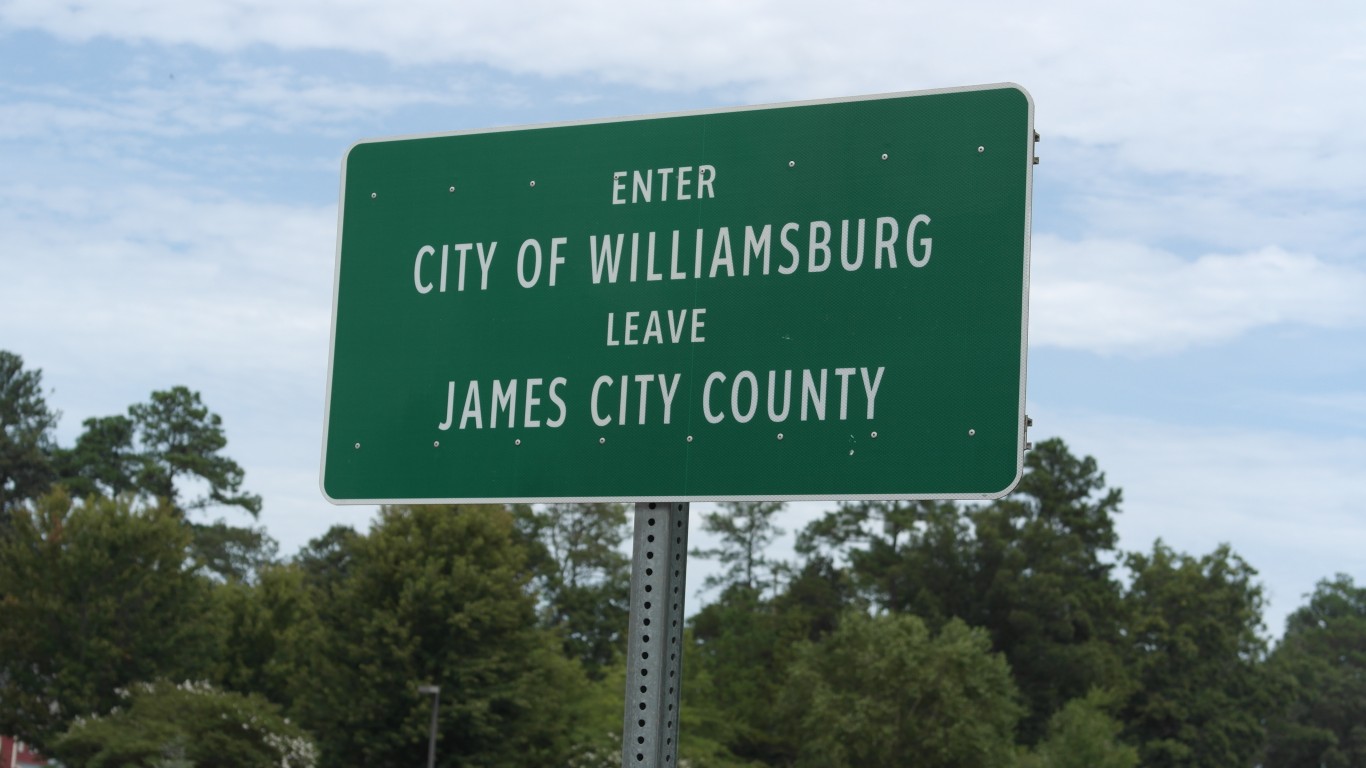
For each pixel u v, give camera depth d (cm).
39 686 5394
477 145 768
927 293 680
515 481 722
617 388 716
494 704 5278
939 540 8969
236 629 6412
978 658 6144
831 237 699
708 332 707
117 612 5500
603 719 5669
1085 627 9006
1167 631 9344
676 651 693
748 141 722
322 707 5206
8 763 6012
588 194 743
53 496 5612
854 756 6003
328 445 754
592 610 8888
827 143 710
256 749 4575
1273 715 9962
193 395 11250
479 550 5409
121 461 10931
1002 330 668
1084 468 9725
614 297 727
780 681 7769
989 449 658
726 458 691
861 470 671
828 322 691
